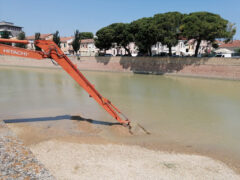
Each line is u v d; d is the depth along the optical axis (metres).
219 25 36.88
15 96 23.06
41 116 15.66
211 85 32.72
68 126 13.43
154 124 14.52
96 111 17.27
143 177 7.78
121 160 9.02
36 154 9.29
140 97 23.89
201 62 41.94
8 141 6.95
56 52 10.86
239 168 8.90
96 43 55.22
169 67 46.97
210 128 14.00
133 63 53.03
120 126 13.29
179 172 8.28
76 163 8.58
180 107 19.58
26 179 4.80
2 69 60.00
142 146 10.70
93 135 11.94
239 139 12.19
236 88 29.94
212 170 8.61
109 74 50.62
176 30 43.41
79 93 25.45
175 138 12.06
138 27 46.97
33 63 68.88
